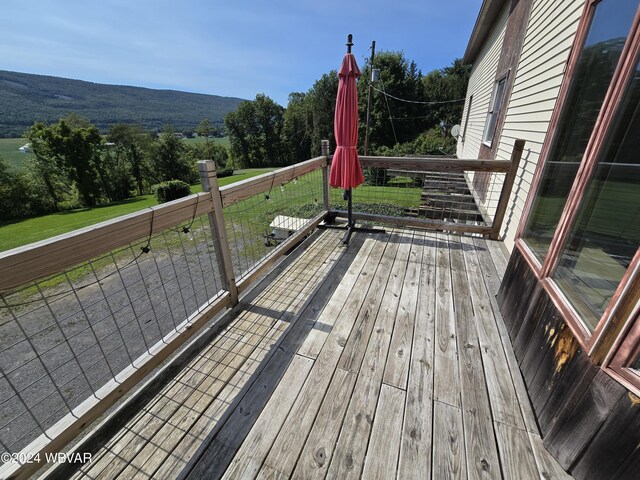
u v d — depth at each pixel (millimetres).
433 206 5301
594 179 1183
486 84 6754
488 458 1135
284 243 2699
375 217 3479
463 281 2350
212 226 1796
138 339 3254
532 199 1801
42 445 1016
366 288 2258
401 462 1121
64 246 1004
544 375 1292
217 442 1191
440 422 1267
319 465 1112
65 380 2756
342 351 1655
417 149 15688
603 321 949
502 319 1916
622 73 1049
